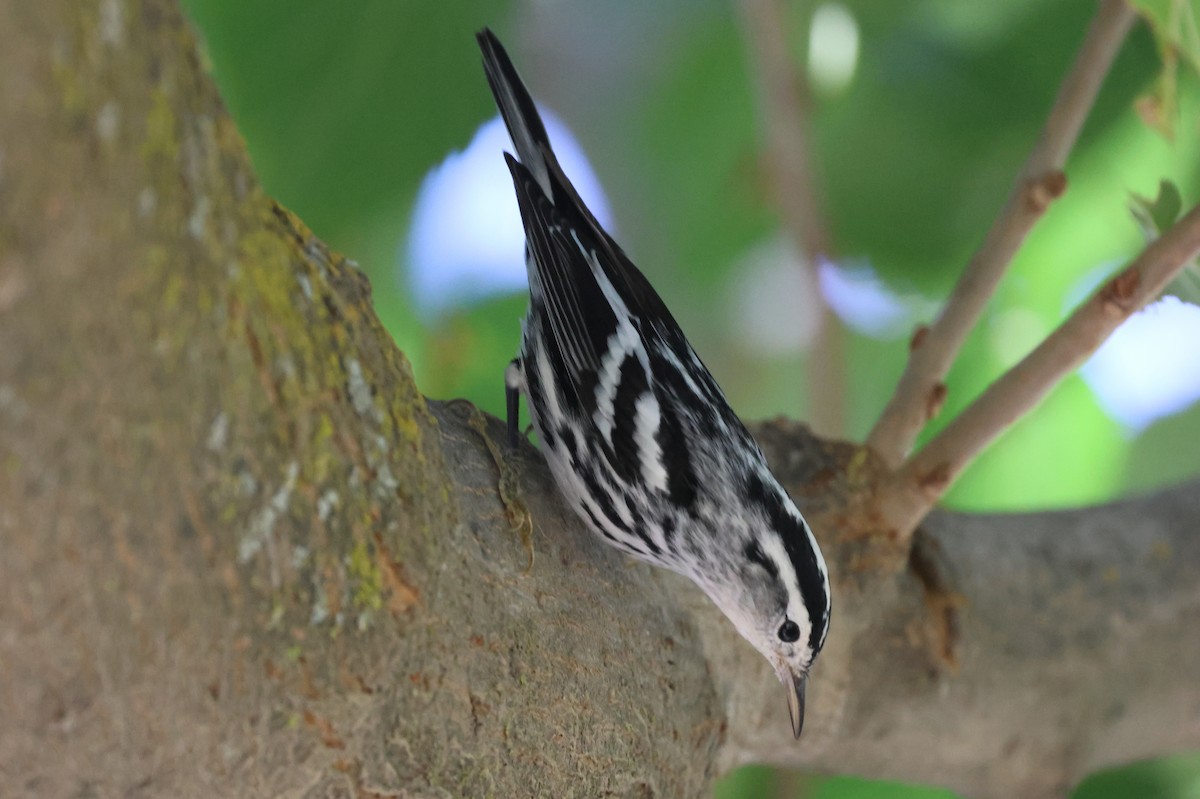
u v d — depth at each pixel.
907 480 2.92
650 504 2.89
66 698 2.82
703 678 2.90
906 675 2.93
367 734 2.84
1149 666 2.94
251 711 2.83
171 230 2.81
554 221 2.89
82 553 2.81
